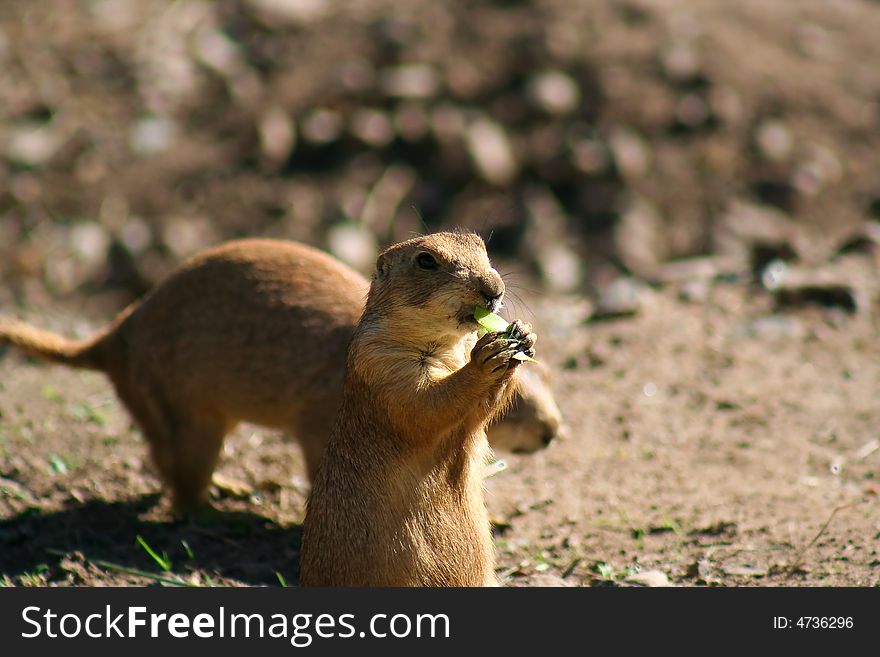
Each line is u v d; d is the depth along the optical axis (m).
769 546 9.24
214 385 9.91
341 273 9.95
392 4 24.67
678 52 23.69
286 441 12.23
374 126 21.97
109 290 19.80
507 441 9.66
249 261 10.02
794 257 16.81
